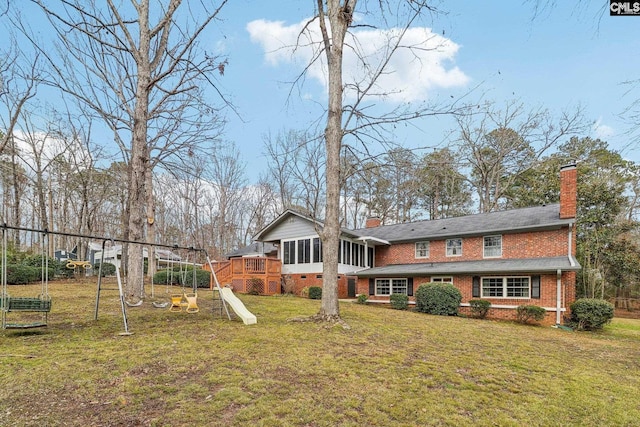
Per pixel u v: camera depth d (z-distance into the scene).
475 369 5.96
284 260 21.58
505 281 14.84
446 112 9.59
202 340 6.75
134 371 4.92
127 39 10.98
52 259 20.08
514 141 28.44
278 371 5.21
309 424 3.73
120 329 7.48
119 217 35.97
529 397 4.88
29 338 6.50
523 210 18.17
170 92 11.92
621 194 22.61
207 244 38.00
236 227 39.44
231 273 20.11
